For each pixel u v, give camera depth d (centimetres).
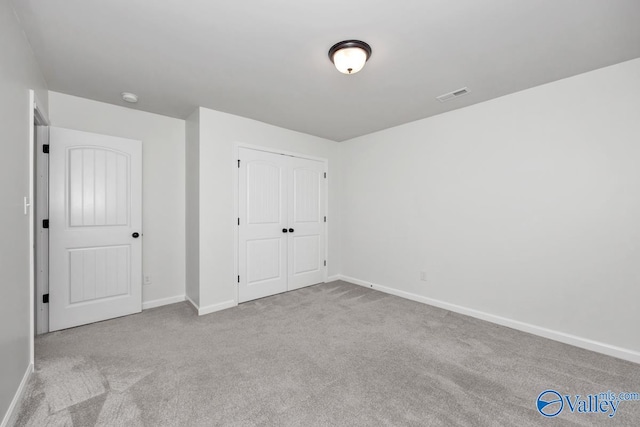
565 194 233
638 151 203
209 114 300
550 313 241
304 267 399
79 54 197
